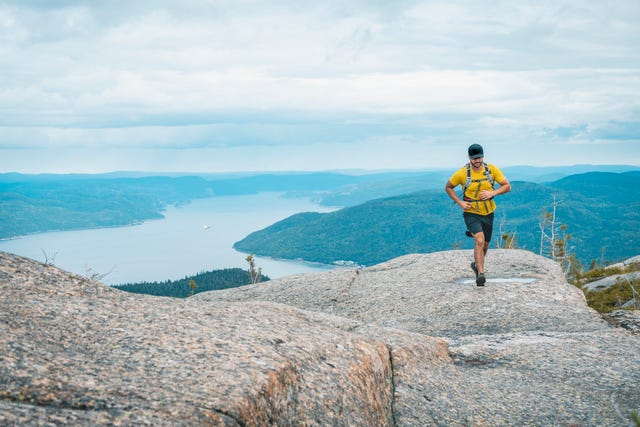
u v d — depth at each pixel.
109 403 3.38
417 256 17.41
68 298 5.30
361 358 5.64
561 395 6.36
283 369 4.49
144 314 5.33
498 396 6.30
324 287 14.56
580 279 31.70
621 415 5.85
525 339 8.62
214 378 4.00
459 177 12.16
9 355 3.74
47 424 2.94
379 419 5.16
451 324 10.91
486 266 15.30
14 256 5.90
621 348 8.09
